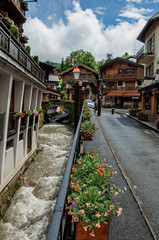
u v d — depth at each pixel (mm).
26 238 6621
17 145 9594
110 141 9242
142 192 4434
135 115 19719
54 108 40969
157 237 3055
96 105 25766
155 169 5887
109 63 35531
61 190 1638
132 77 33969
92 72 42312
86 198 2238
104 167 3320
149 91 18500
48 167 12664
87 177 2904
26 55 9625
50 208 8195
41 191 9547
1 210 7637
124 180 5059
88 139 6766
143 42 24375
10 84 7574
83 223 2152
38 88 13969
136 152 7617
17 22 15219
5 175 8461
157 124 12281
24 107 11531
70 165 2072
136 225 3357
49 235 1134
